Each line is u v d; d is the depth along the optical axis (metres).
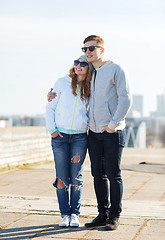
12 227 3.77
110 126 3.62
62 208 3.89
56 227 3.78
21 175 7.59
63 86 3.89
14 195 5.39
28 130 9.65
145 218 4.10
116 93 3.70
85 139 3.88
